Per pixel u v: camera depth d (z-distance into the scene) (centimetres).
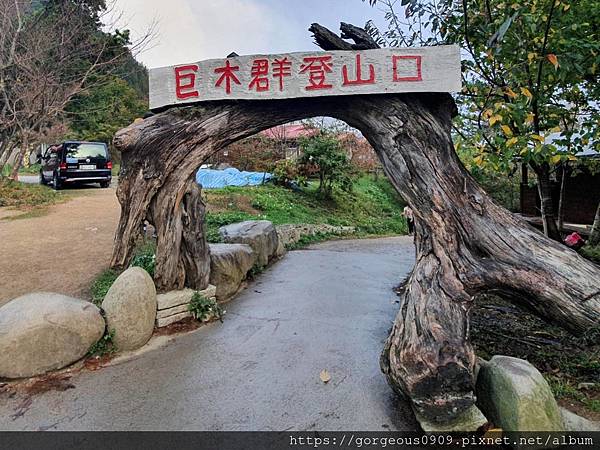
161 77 356
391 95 313
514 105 312
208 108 355
